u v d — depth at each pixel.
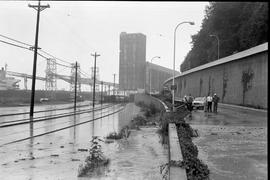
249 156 10.73
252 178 7.91
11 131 21.62
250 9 55.41
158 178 8.59
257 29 51.44
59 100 107.19
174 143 10.97
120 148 14.25
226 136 16.02
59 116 37.84
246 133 17.12
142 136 18.91
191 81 74.81
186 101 33.53
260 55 38.06
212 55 74.62
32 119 31.52
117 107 75.69
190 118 26.91
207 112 35.66
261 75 37.69
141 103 82.56
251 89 40.78
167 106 35.06
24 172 9.47
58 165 10.50
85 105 82.06
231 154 11.10
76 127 25.97
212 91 58.00
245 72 42.91
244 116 29.73
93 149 11.25
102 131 22.77
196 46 91.56
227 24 67.50
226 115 31.14
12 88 91.50
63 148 14.37
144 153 12.88
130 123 28.77
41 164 10.70
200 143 13.68
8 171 9.59
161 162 10.94
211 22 72.94
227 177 8.00
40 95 105.88
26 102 76.06
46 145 15.35
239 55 44.31
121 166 10.25
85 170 9.30
